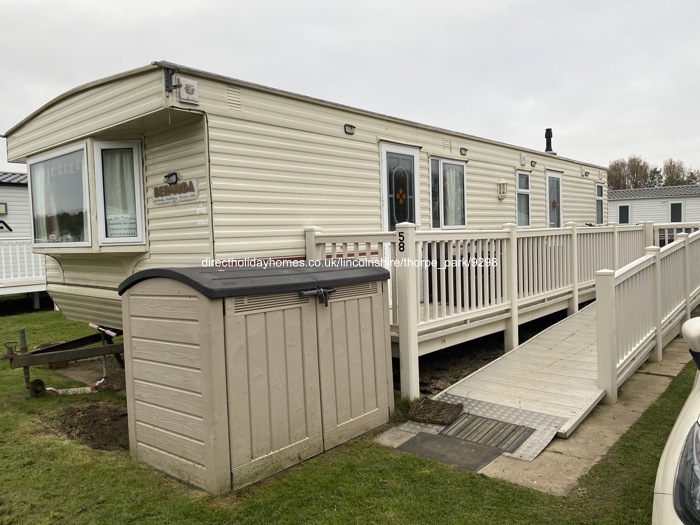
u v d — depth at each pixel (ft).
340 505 8.80
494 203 26.94
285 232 15.71
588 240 24.91
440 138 22.66
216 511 8.57
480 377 15.64
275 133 15.37
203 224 13.83
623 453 10.60
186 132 14.10
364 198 18.67
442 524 8.18
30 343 24.98
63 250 16.74
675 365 17.06
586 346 18.25
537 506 8.64
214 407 9.00
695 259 23.48
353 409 11.85
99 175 15.31
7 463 10.71
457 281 16.28
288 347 10.28
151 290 10.11
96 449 11.64
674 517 5.67
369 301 12.43
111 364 20.94
